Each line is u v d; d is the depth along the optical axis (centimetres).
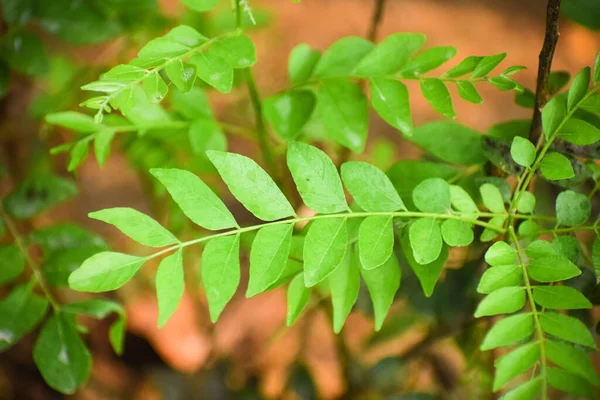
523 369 44
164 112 53
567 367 43
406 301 65
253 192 44
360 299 62
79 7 57
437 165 50
